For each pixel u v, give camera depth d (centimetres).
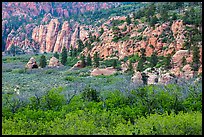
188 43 6262
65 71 6544
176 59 5519
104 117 2059
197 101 2489
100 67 6600
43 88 4209
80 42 8812
